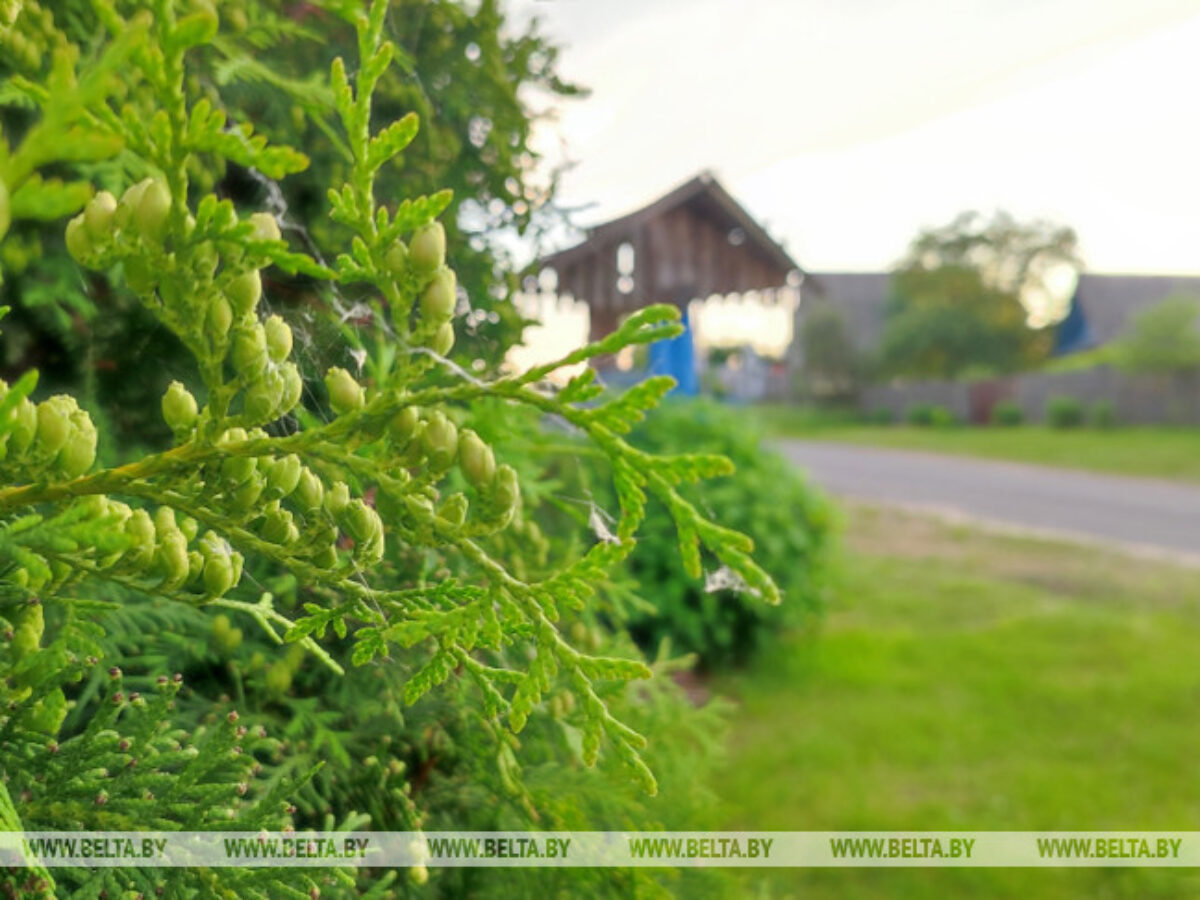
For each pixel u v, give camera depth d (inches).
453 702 59.8
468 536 32.5
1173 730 214.8
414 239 30.5
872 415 1691.7
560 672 63.4
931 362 2003.0
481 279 71.7
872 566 404.2
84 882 37.2
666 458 30.7
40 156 19.1
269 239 27.7
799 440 1215.6
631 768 31.7
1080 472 805.2
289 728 55.4
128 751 36.9
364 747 59.4
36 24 48.0
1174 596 351.6
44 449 29.4
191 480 31.4
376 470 31.7
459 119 75.6
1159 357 1267.2
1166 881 149.3
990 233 2076.8
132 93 54.7
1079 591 360.8
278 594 57.1
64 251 58.9
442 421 31.3
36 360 61.1
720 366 1999.3
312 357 51.0
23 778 35.5
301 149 64.0
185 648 57.2
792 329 1964.8
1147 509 587.5
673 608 245.6
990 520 534.9
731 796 180.5
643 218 326.0
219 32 57.0
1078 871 153.5
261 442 30.8
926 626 309.0
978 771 195.0
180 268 27.8
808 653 274.7
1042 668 261.7
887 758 201.8
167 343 61.7
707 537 30.0
